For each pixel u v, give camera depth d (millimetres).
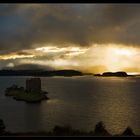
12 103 142750
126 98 164875
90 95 187375
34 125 74812
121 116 92875
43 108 119250
